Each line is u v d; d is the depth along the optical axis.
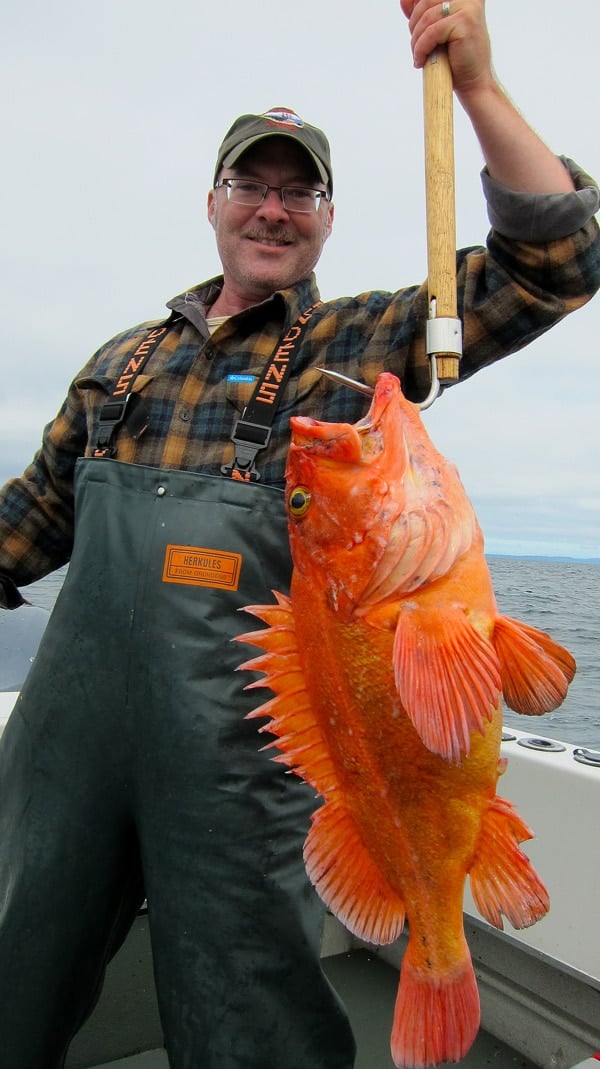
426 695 1.26
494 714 1.35
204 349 2.18
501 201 1.83
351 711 1.40
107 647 1.86
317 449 1.46
